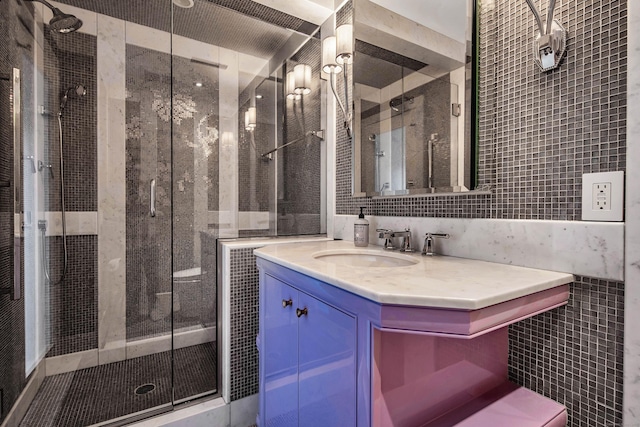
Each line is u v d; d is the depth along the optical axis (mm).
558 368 881
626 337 739
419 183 1218
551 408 851
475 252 1070
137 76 1948
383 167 1403
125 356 1822
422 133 1204
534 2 935
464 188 1041
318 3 1840
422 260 1064
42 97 1688
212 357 1727
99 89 1871
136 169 1925
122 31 1910
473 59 1024
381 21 1402
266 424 1261
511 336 995
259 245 1588
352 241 1690
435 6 1146
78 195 1804
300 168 1984
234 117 2146
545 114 902
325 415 866
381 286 706
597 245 781
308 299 947
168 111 1998
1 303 1286
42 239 1654
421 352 779
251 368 1549
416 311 639
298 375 1011
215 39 2096
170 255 1930
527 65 947
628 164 729
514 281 758
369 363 701
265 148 2094
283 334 1110
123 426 1331
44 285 1661
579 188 826
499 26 1024
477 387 912
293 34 2027
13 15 1397
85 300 1783
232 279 1524
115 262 1858
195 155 2055
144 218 1919
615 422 766
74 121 1812
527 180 943
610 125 770
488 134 1048
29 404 1454
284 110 2084
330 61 1667
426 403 792
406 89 1275
